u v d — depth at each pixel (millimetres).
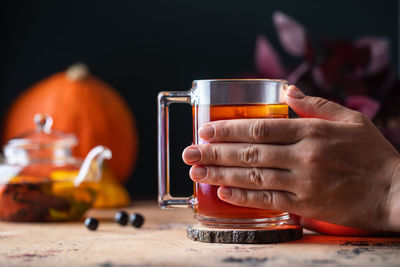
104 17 1116
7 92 1079
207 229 499
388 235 512
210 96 492
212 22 1124
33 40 1092
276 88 499
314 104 489
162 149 520
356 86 812
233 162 475
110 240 528
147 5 1122
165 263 411
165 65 1124
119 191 853
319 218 472
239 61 1122
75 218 698
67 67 1104
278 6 1121
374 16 1120
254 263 406
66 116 1006
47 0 1097
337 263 403
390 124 803
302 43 851
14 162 709
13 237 558
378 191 459
